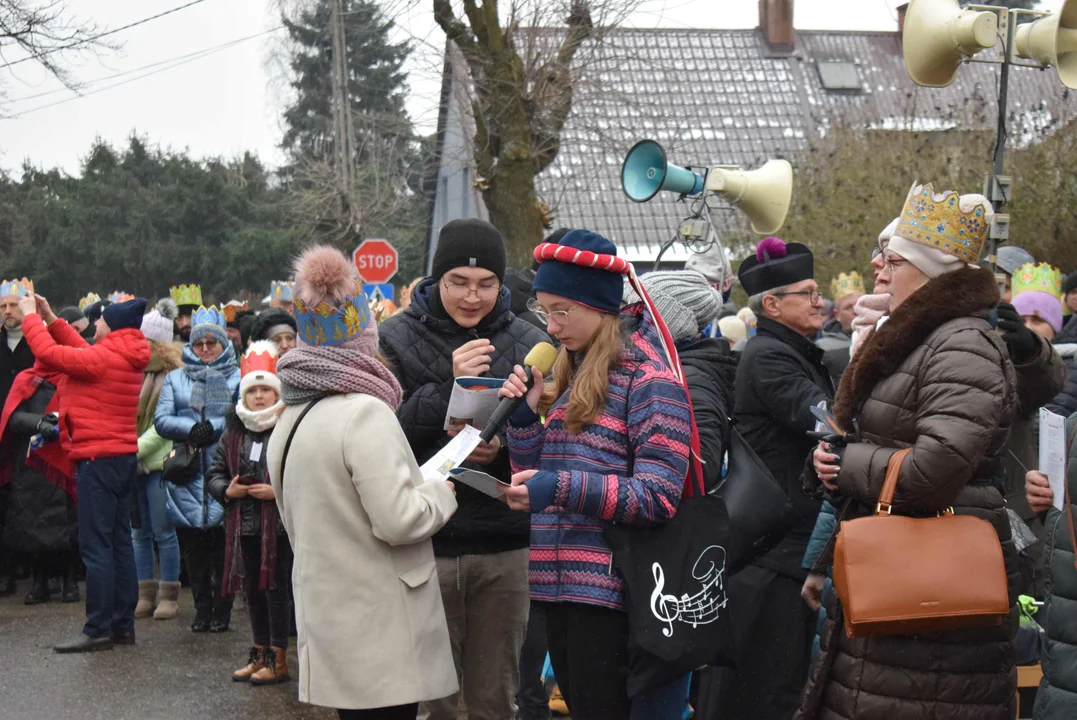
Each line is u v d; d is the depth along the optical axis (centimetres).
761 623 494
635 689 355
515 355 477
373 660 380
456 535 454
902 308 366
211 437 827
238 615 927
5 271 5159
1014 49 590
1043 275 738
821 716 379
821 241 1667
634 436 363
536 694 600
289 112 4834
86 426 781
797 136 2669
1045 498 416
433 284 479
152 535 916
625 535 359
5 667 750
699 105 2709
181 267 5053
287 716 640
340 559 382
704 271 758
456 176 3094
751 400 513
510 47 1525
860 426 375
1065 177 1475
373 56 4641
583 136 2088
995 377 349
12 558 1012
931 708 358
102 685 705
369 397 387
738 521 429
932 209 380
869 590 346
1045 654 406
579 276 368
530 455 389
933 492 348
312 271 383
